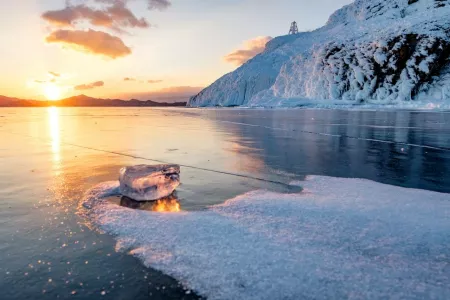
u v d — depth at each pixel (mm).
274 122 20469
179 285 2090
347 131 13797
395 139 10734
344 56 63531
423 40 53625
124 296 1984
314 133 12969
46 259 2428
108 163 6359
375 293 1955
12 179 4977
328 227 2998
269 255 2441
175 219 3197
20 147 8859
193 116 30859
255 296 1957
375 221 3146
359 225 3049
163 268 2297
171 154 7527
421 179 5047
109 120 24281
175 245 2635
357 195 4051
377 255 2455
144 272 2252
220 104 117438
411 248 2574
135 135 12258
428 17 61094
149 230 2936
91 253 2523
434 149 8398
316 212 3408
